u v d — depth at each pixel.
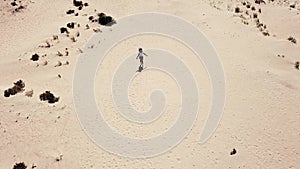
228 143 24.95
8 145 25.67
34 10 42.00
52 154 24.81
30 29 38.94
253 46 34.78
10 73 32.28
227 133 25.56
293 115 27.16
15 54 34.97
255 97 28.34
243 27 37.94
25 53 34.62
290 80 30.83
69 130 26.25
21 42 37.03
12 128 26.75
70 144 25.34
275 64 32.91
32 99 28.86
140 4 40.53
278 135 25.64
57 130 26.33
